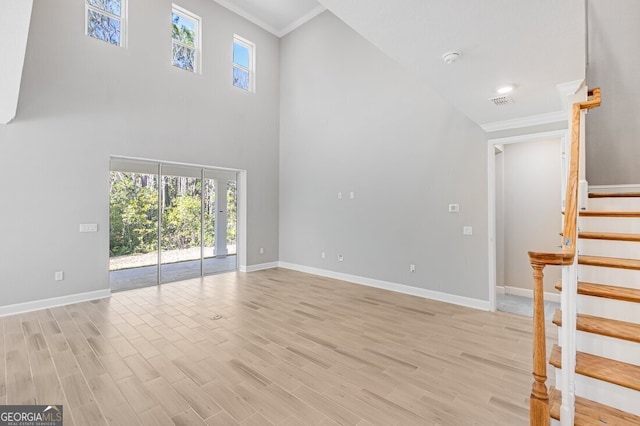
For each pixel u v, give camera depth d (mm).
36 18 3955
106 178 4543
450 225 4359
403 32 2023
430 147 4559
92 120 4414
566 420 1468
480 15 1825
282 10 6285
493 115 3580
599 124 3590
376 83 5219
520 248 4812
